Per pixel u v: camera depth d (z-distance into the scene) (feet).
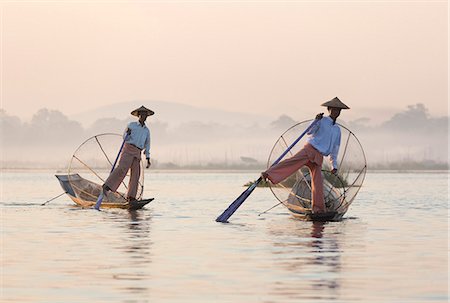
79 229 124.57
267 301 72.74
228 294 75.41
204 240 111.24
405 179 417.90
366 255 97.96
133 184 167.73
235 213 155.94
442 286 79.05
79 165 177.58
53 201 190.70
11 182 331.98
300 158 142.00
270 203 186.19
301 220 141.69
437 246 106.42
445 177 468.75
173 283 80.02
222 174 592.19
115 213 154.40
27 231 121.70
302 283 80.28
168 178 440.04
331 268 88.63
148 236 115.75
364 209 170.71
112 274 84.43
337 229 126.72
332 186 147.84
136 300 72.95
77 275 83.82
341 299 73.56
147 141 168.35
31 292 75.82
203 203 185.98
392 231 124.26
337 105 142.41
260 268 88.28
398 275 84.69
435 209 170.91
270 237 115.24
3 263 90.94
